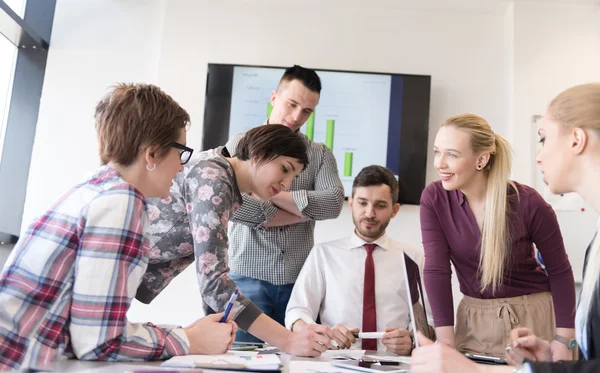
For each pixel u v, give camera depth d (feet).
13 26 11.05
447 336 6.12
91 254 3.56
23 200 11.44
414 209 11.55
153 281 5.51
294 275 7.82
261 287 7.67
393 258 7.95
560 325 5.93
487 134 6.07
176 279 11.01
